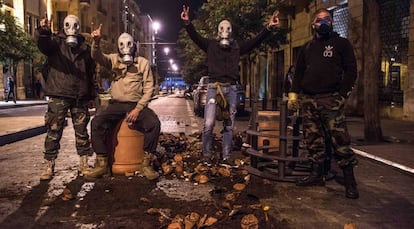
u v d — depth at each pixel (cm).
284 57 2755
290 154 705
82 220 404
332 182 563
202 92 1703
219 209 433
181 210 430
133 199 471
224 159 663
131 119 551
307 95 514
